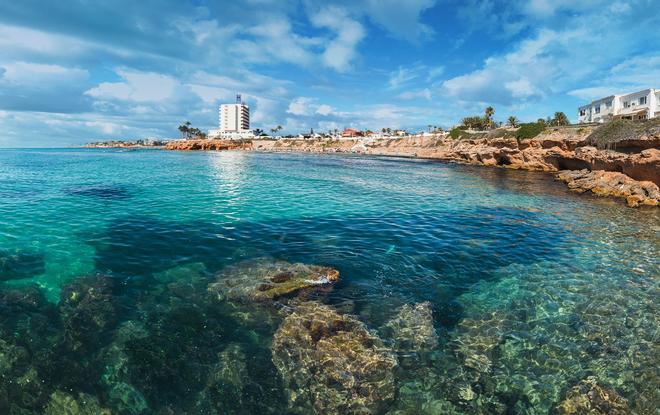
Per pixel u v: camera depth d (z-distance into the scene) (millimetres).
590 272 11719
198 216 17766
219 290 9625
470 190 30266
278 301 9188
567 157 45375
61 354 6973
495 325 8445
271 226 16328
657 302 9664
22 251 12016
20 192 24062
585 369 6980
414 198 25547
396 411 6012
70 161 60656
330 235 15195
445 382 6633
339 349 7375
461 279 11000
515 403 6191
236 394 6219
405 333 8000
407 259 12562
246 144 156000
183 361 6930
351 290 9992
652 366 7055
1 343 7156
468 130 108188
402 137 130125
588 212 21219
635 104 64125
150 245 13117
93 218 16797
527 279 11094
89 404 5906
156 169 44906
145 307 8734
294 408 6004
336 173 44688
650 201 23531
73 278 10070
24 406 5816
